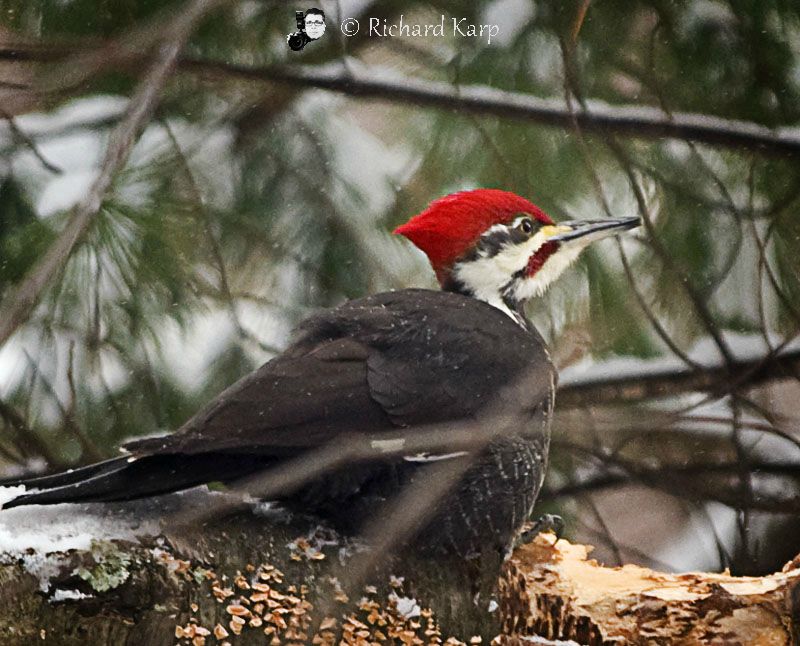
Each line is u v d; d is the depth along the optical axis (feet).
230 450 22.54
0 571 20.15
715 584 23.76
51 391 36.55
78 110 36.88
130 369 36.86
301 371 24.08
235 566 21.70
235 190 38.19
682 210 38.83
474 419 24.86
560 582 24.22
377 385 24.36
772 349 36.11
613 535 45.47
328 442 23.35
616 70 38.88
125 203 35.76
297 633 21.84
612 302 39.37
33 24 36.09
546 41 38.27
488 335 26.22
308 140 38.86
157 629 21.01
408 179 39.52
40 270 18.31
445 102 38.50
